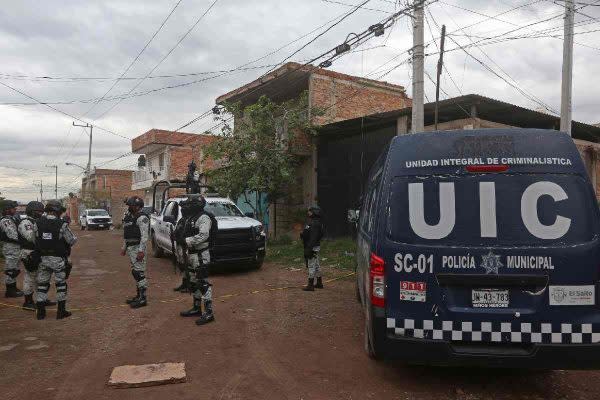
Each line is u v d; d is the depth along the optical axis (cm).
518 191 383
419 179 398
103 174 5444
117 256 1558
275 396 412
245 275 1067
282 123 1596
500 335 372
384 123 1495
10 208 882
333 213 1680
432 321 381
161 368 471
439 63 1159
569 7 1145
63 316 695
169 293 879
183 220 750
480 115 1457
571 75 1162
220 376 459
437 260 383
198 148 3275
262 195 1903
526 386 432
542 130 398
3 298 864
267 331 614
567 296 369
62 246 695
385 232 397
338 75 1847
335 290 884
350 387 432
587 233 373
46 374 467
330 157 1698
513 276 374
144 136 3331
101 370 477
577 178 382
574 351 365
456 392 417
